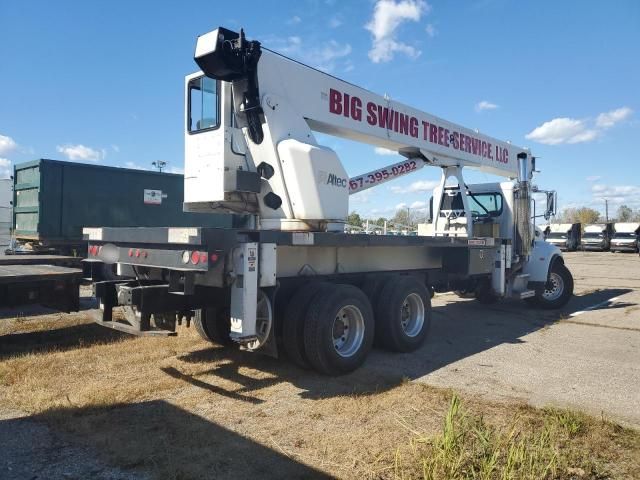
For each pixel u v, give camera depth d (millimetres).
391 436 3787
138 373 5273
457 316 9312
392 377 5312
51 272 6406
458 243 7398
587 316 9359
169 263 4719
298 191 5375
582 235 42156
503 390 4941
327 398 4605
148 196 13898
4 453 3461
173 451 3512
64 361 5617
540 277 9773
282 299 5480
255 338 4672
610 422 4062
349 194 6344
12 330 7098
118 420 4043
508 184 9578
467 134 8664
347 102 6402
